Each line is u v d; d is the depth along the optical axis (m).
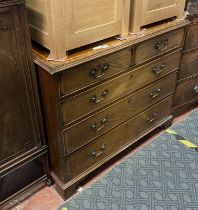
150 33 1.51
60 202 1.58
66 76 1.21
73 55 1.26
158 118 2.02
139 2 1.40
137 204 1.57
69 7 1.13
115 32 1.39
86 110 1.40
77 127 1.41
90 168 1.65
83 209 1.54
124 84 1.54
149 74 1.68
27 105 1.29
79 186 1.67
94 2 1.21
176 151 1.94
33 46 1.34
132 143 1.86
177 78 1.99
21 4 1.06
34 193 1.63
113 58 1.38
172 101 2.08
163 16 1.60
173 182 1.71
